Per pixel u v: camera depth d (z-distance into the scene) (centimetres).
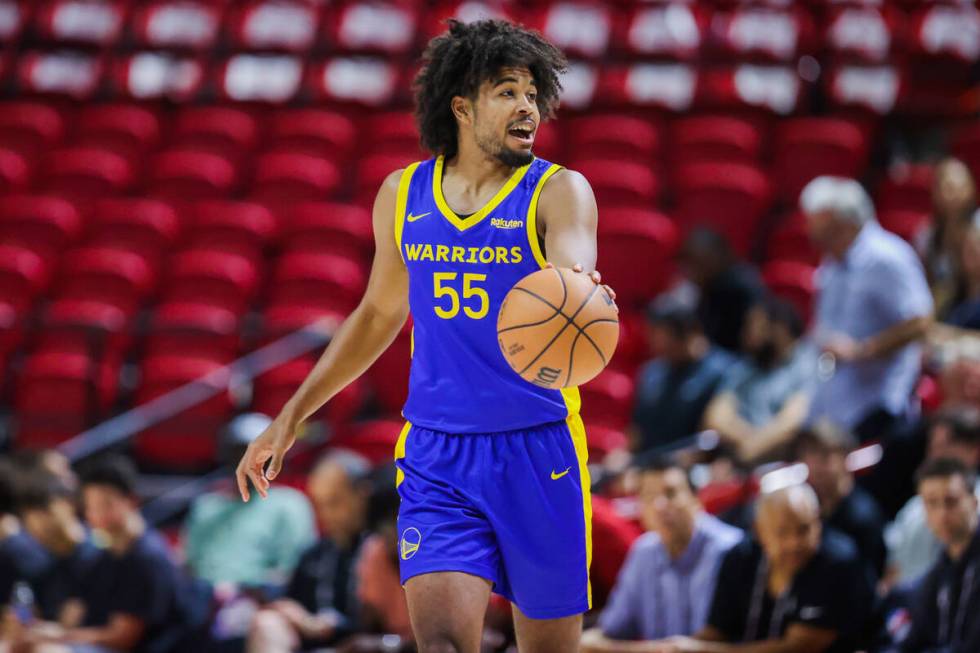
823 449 1549
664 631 1493
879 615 1423
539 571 871
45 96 3522
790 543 1385
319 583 1738
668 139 3152
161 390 2544
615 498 1942
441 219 865
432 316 874
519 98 857
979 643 1311
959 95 3253
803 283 2567
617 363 2514
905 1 3394
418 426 889
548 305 752
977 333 1948
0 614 1689
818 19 3438
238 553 1895
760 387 1975
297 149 3206
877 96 3259
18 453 1766
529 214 845
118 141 3275
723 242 2239
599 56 3381
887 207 2880
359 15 3544
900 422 1870
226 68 3512
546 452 870
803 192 2995
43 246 2894
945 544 1404
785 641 1393
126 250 2862
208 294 2728
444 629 831
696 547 1492
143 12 3641
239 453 1923
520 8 3541
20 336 2689
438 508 863
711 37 3400
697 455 1919
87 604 1716
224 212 2889
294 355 2495
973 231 2066
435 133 891
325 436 2364
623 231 2694
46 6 3669
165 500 2270
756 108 3247
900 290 1870
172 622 1717
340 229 2853
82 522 2012
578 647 906
